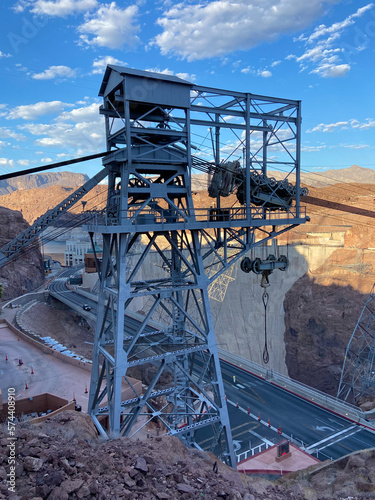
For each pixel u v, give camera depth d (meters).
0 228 118.50
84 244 188.50
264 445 41.94
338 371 104.75
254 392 57.53
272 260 27.47
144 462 10.80
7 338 60.72
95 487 8.84
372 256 114.69
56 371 46.00
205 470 12.46
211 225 22.98
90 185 27.19
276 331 123.44
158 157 21.52
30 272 122.88
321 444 42.78
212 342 22.77
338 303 113.06
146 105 21.42
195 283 23.88
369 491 14.29
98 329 23.50
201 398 22.84
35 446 10.41
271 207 27.25
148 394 21.86
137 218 21.70
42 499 8.09
